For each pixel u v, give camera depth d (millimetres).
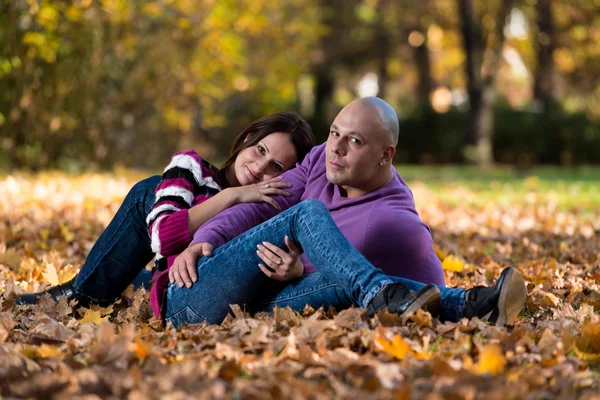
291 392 3225
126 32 18453
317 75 38812
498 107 35688
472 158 32188
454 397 3201
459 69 47125
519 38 40000
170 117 21000
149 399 3182
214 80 23875
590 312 5023
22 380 3426
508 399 3180
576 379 3504
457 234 10242
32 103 17453
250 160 5117
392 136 4836
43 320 4703
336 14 38000
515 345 4035
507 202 14797
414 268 4824
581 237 9906
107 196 12484
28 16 16859
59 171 17812
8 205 10625
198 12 20688
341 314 4270
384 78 45938
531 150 35094
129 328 4035
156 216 4867
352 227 4859
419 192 17016
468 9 31516
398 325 4254
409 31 39469
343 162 4793
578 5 35562
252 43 28234
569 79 39938
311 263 4902
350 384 3475
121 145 20344
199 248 4688
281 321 4496
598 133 34656
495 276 7012
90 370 3432
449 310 4492
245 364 3732
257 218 4875
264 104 33188
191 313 4727
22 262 6734
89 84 18000
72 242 8406
